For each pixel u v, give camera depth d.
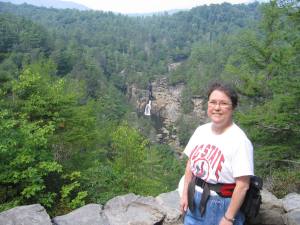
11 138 8.23
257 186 2.43
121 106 82.69
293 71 10.65
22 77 11.59
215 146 2.41
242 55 15.22
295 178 8.48
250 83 14.79
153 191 14.04
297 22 10.93
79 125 12.51
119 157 15.84
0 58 72.25
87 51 118.56
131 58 133.88
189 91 91.19
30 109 11.05
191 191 2.50
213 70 92.00
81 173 10.73
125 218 3.63
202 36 173.62
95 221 3.53
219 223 2.37
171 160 40.44
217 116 2.43
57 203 9.11
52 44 95.69
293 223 3.49
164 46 152.38
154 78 113.81
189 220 2.56
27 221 3.33
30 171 7.79
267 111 12.33
